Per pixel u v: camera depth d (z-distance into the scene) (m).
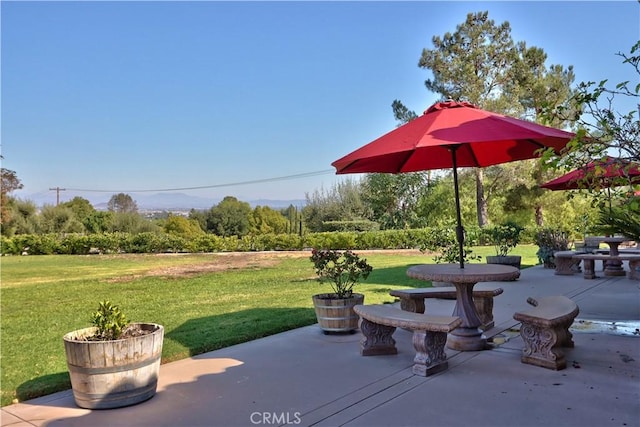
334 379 3.63
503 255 10.91
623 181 2.59
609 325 5.24
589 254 9.54
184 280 11.59
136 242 23.47
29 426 2.89
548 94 19.11
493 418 2.78
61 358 4.69
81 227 34.91
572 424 2.66
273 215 40.47
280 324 5.75
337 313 5.16
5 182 33.28
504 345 4.50
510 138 3.28
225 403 3.18
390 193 25.62
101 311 3.41
